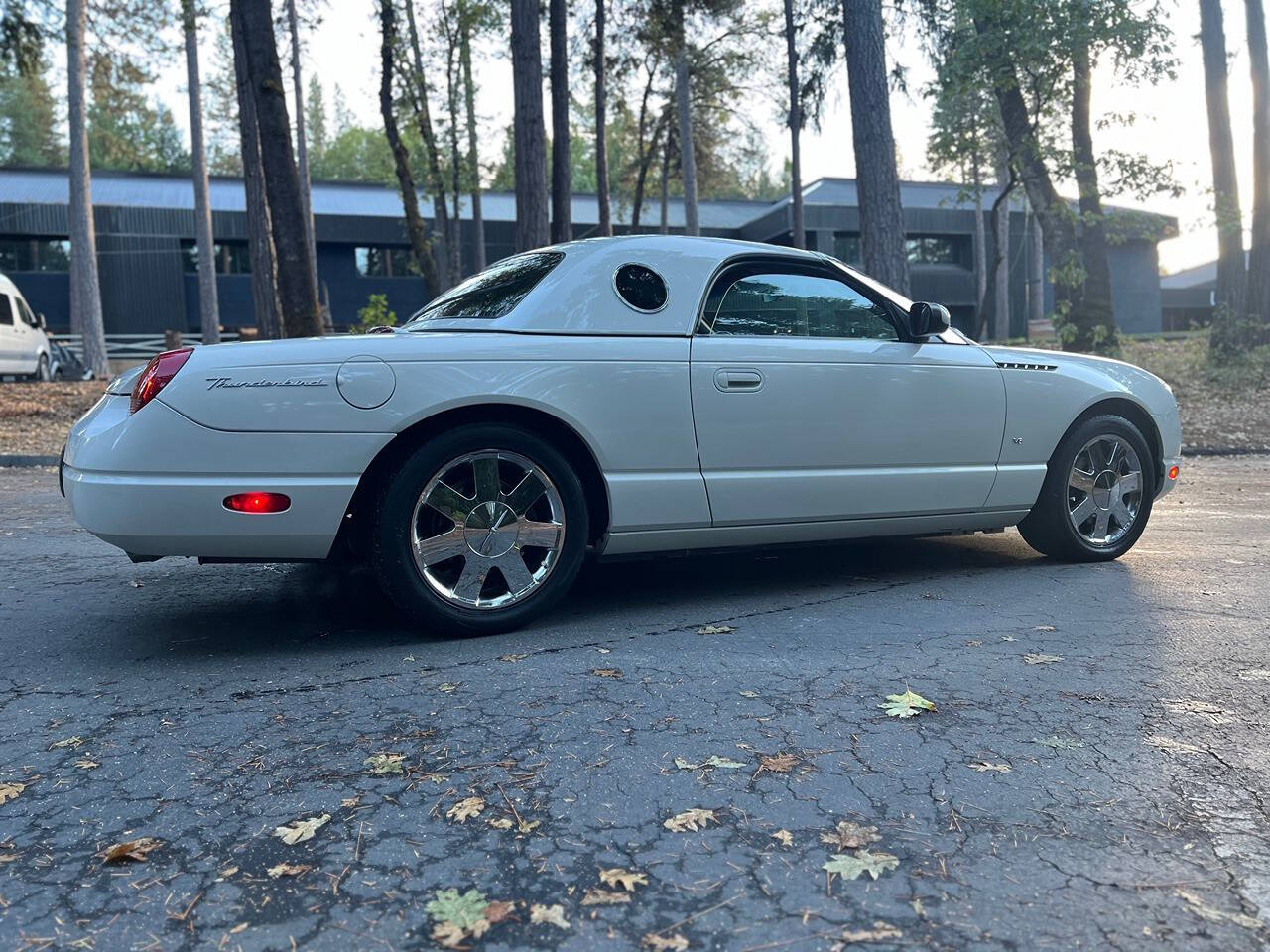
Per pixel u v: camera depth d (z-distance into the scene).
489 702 2.99
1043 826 2.20
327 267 31.98
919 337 4.57
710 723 2.81
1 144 58.75
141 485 3.22
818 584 4.62
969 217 35.94
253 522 3.31
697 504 3.98
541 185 12.30
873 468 4.38
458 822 2.22
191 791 2.40
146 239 29.80
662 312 3.99
